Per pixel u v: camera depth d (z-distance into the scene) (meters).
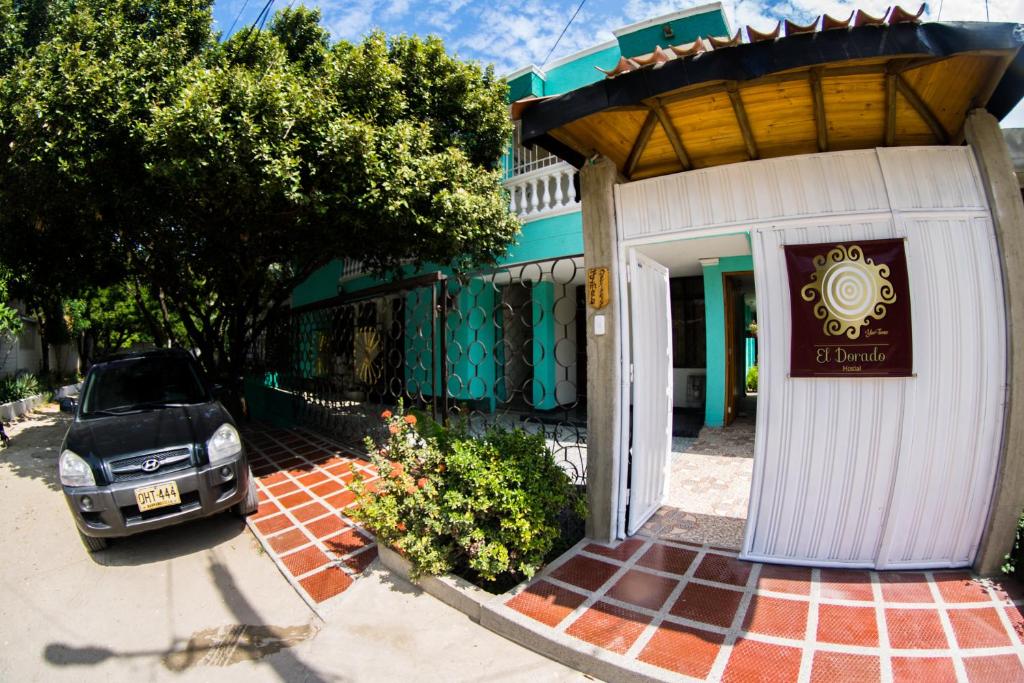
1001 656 2.33
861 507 3.07
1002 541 2.88
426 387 9.93
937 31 2.15
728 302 7.68
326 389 7.83
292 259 8.19
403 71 6.61
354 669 2.61
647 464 3.99
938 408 2.90
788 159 3.13
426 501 3.29
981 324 2.86
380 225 5.69
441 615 3.03
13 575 3.73
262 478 5.73
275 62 5.49
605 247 3.55
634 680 2.34
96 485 3.72
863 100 2.69
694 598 2.91
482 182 6.50
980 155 2.86
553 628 2.67
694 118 2.93
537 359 9.14
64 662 2.77
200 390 5.25
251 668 2.67
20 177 4.91
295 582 3.47
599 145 3.32
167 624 3.09
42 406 12.32
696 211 3.34
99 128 4.71
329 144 4.95
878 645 2.44
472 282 8.57
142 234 6.52
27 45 6.25
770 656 2.40
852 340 2.96
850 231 3.02
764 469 3.21
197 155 4.48
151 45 5.10
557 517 4.00
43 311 13.50
